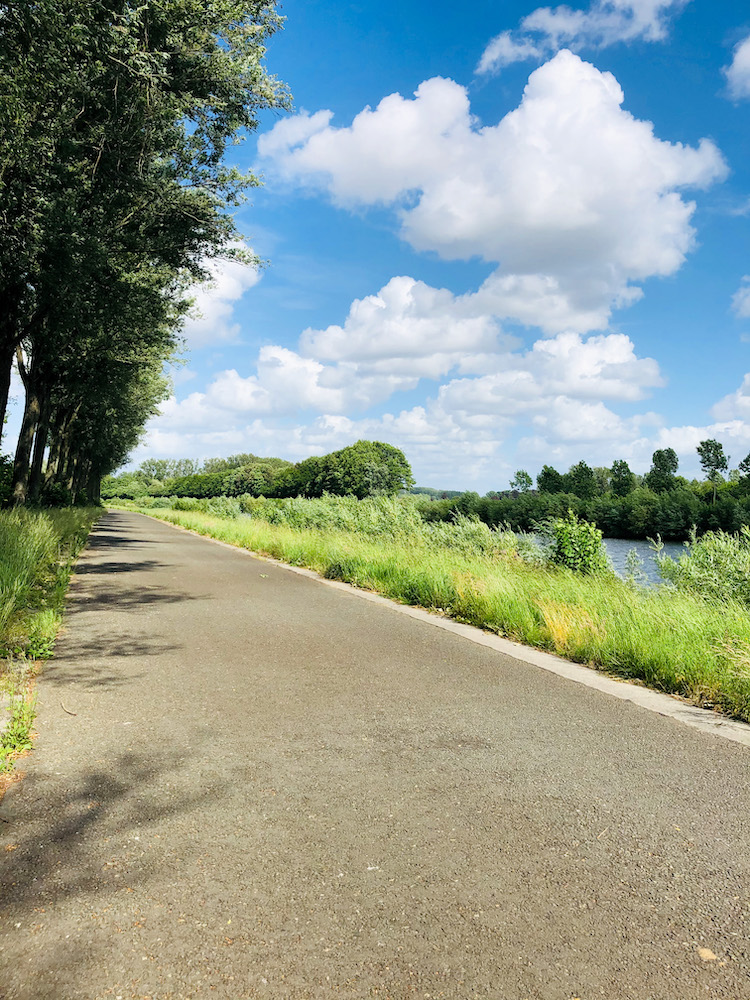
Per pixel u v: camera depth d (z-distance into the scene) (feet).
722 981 6.93
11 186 39.34
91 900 7.99
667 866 9.14
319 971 6.89
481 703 16.81
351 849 9.32
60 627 24.61
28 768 11.87
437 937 7.48
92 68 38.86
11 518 42.27
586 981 6.88
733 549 32.14
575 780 12.04
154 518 187.32
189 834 9.62
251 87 48.62
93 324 54.80
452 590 32.24
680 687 18.67
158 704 15.81
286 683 18.10
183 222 55.52
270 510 106.11
